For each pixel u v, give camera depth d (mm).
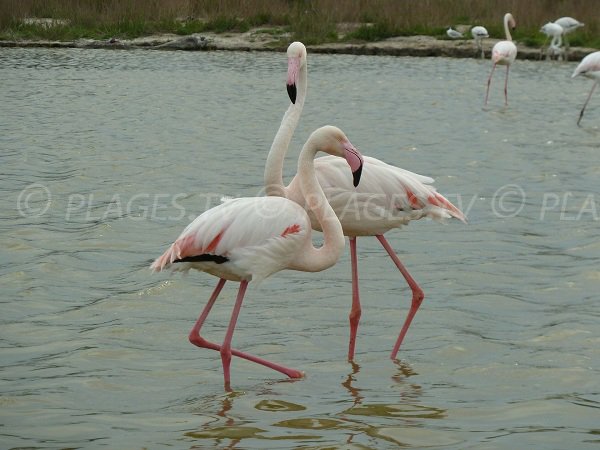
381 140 17547
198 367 7141
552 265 10047
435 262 10195
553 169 15250
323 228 7027
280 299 8906
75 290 8945
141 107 21203
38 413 6152
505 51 22484
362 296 9000
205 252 6453
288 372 6895
